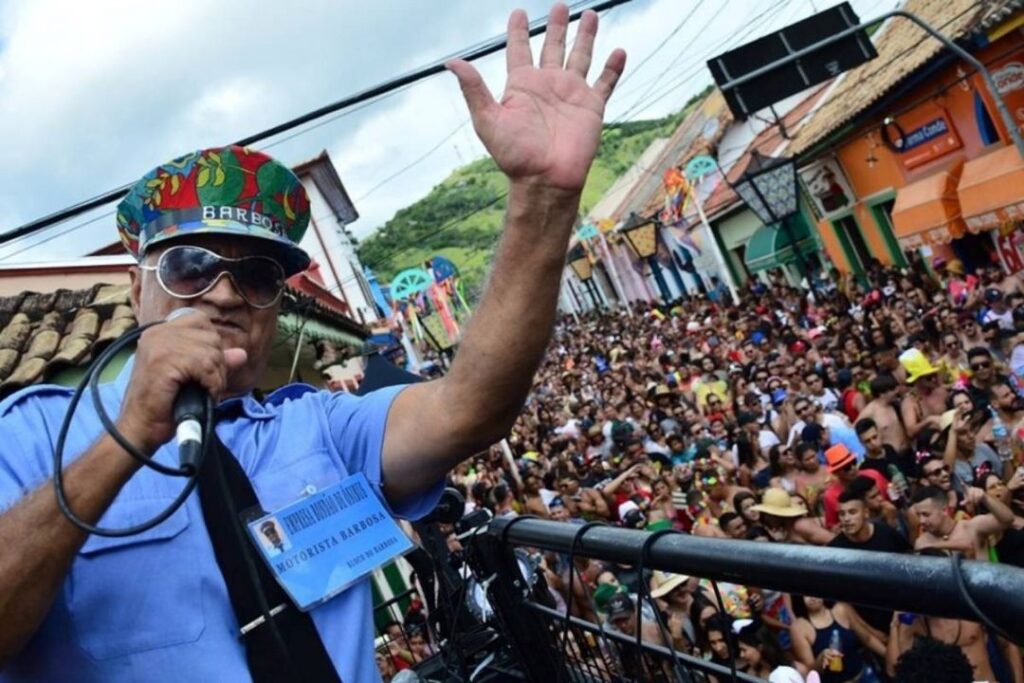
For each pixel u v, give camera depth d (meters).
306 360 12.51
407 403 1.73
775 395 10.46
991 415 6.32
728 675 2.29
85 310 6.41
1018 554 4.80
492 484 11.10
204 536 1.48
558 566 4.89
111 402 1.55
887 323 11.66
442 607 3.42
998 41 15.10
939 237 17.98
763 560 1.79
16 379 5.52
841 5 12.15
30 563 1.19
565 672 2.93
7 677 1.38
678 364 16.98
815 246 25.94
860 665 4.33
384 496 1.74
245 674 1.43
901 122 18.84
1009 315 10.97
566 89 1.61
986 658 3.57
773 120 29.81
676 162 41.28
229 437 1.63
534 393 26.12
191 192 1.67
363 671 1.54
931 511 4.93
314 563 1.55
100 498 1.22
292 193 1.75
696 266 36.38
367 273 48.16
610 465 9.43
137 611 1.40
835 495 5.70
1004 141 15.98
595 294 59.94
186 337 1.29
